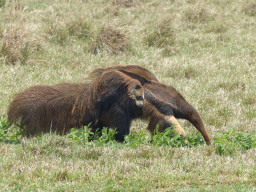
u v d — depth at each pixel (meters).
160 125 24.12
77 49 47.78
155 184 18.12
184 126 29.14
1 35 46.28
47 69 41.31
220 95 35.72
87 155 21.31
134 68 24.27
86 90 23.62
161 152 22.17
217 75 41.66
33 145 21.88
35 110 22.67
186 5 74.69
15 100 22.78
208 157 22.11
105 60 44.56
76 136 23.16
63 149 21.61
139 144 23.45
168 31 53.31
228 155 22.64
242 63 46.38
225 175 19.45
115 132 23.66
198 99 34.12
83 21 54.00
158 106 24.00
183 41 54.25
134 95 22.81
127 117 23.64
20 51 42.53
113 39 48.34
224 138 24.53
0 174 18.45
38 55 44.19
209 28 61.69
